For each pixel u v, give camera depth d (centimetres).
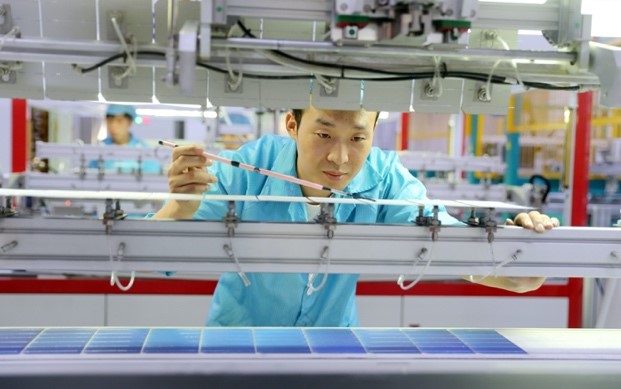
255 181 166
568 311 330
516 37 121
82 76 114
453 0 94
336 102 119
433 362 107
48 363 100
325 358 107
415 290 321
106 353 107
